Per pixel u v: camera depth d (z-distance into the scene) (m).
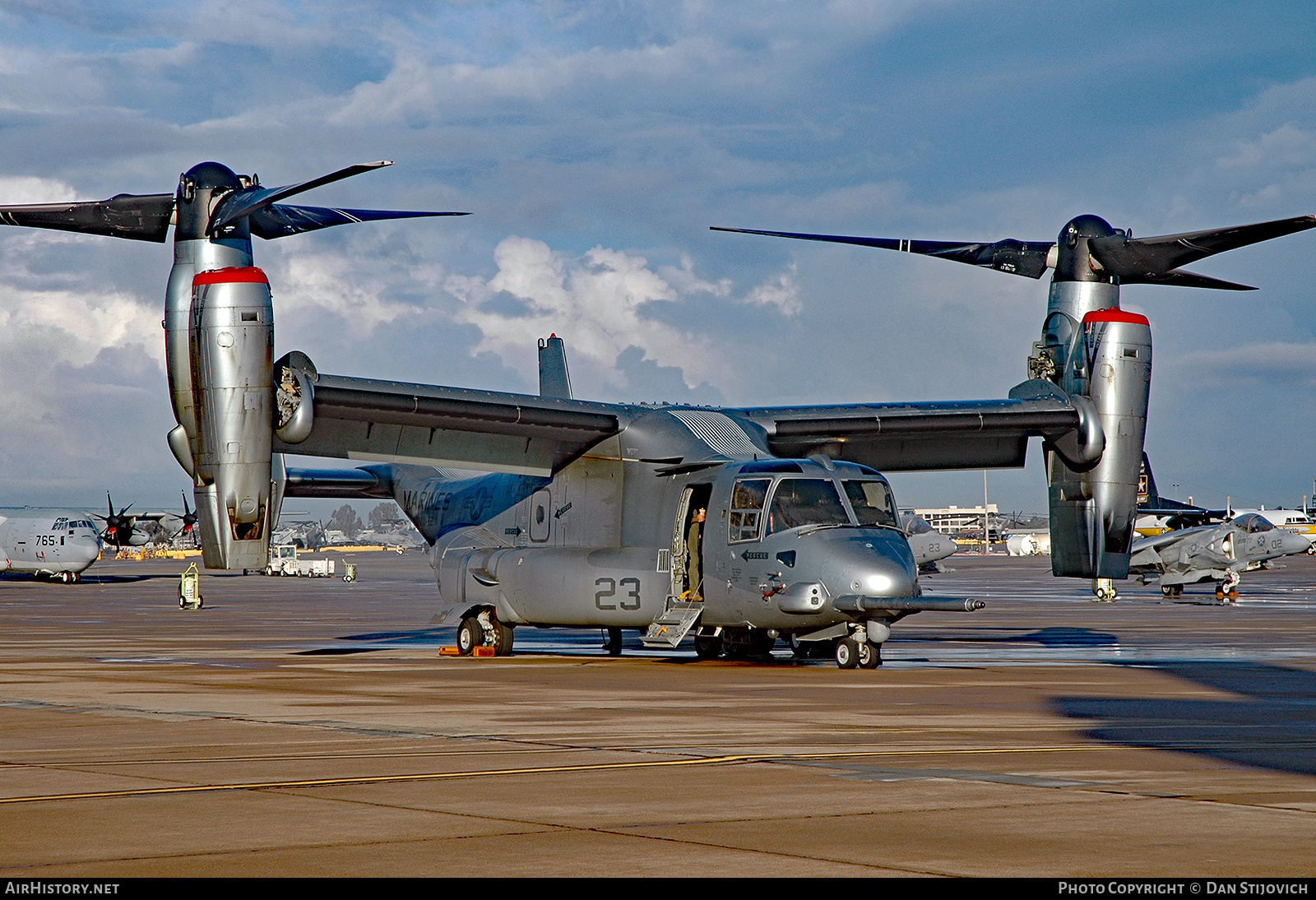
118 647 40.62
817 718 20.28
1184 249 32.88
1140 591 92.75
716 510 31.09
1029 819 12.09
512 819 12.12
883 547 29.08
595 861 10.51
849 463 31.17
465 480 40.09
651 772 14.90
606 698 23.41
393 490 43.25
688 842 11.18
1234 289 33.91
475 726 19.34
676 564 32.00
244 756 16.17
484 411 31.98
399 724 19.58
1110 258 34.38
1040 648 38.69
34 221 30.27
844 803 12.95
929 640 43.06
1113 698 23.55
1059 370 35.56
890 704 22.38
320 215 30.89
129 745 17.28
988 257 35.75
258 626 54.41
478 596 36.09
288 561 149.38
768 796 13.34
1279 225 31.05
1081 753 16.39
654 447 33.09
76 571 114.62
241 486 29.47
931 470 38.34
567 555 34.25
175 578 133.75
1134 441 34.81
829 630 30.19
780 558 29.47
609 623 33.59
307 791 13.65
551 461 35.09
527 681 27.12
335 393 30.31
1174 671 29.73
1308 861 10.48
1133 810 12.54
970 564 176.62
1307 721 19.84
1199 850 10.90
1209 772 14.78
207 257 30.17
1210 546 77.50
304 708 21.83
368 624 56.41
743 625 30.84
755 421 34.78
